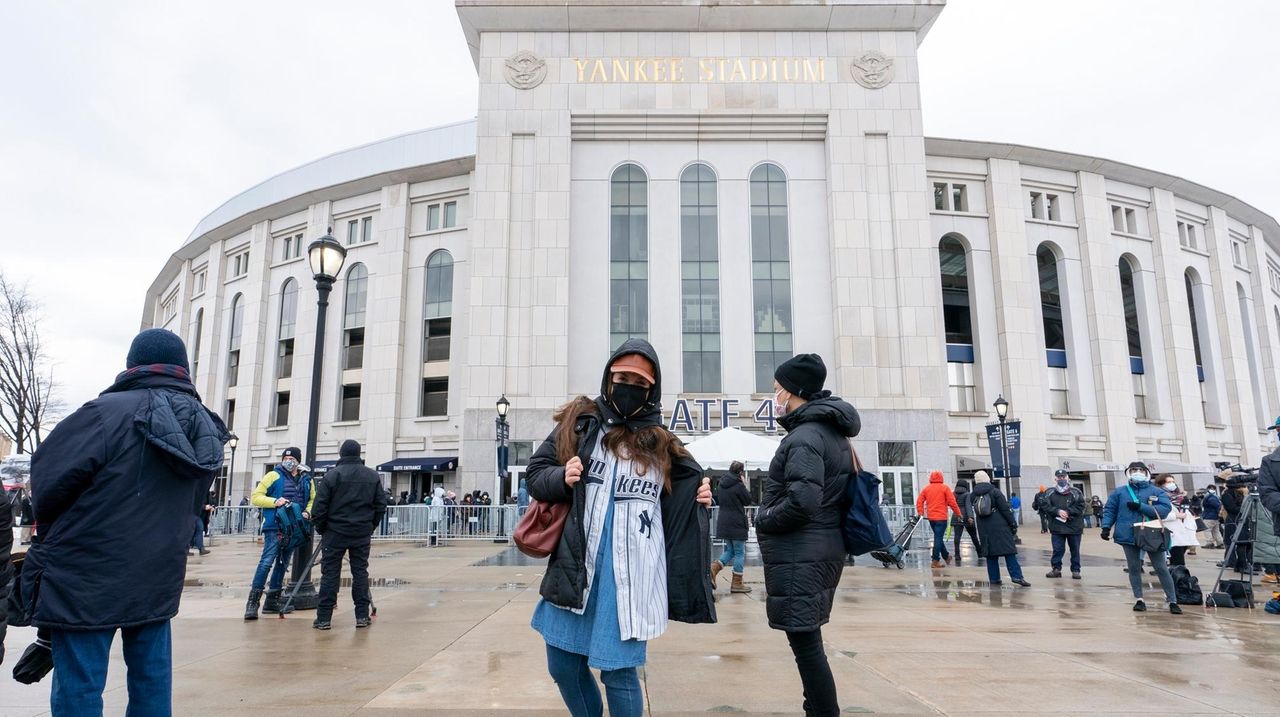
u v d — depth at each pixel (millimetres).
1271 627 7082
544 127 29156
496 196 28562
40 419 40938
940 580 11562
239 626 7008
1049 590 10258
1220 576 8828
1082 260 35000
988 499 10875
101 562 2715
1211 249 38906
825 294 28938
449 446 34062
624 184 29828
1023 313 33156
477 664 5281
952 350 33531
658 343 28516
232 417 41312
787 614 3537
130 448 2816
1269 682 4809
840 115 29469
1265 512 8375
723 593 9875
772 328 28797
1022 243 33875
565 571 2725
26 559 2762
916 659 5527
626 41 29828
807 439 3611
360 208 38125
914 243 28500
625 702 2711
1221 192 38406
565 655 2824
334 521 6820
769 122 29594
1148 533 8062
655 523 2852
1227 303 38250
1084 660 5492
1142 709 4176
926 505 13961
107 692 4582
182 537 2965
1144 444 34219
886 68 29688
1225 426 37031
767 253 29375
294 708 4152
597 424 2939
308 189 41000
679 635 6500
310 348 37844
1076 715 4055
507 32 29844
